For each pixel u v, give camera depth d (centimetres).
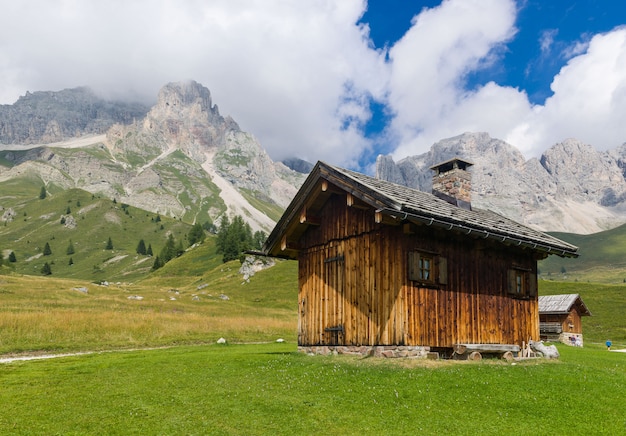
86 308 5659
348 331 1994
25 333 3309
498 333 2125
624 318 8181
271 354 2169
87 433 1040
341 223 2103
